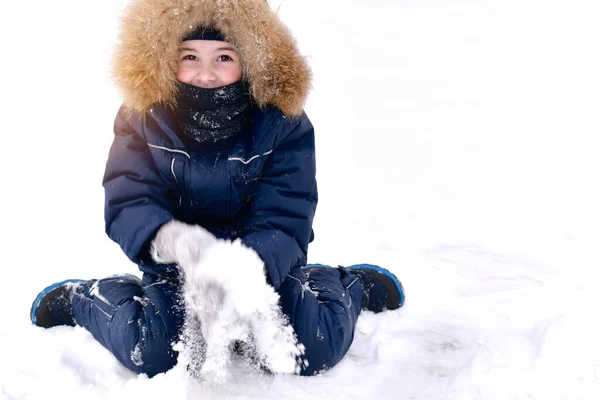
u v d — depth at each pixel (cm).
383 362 234
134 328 216
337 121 586
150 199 228
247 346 225
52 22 798
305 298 228
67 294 252
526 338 228
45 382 214
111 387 209
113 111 576
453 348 242
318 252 332
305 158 242
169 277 232
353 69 719
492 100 635
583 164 492
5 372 218
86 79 647
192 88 231
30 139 513
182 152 233
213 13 227
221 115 235
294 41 237
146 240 220
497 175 472
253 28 229
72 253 333
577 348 214
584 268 320
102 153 492
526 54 755
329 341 225
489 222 383
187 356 210
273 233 229
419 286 292
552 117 588
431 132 562
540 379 207
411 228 369
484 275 304
